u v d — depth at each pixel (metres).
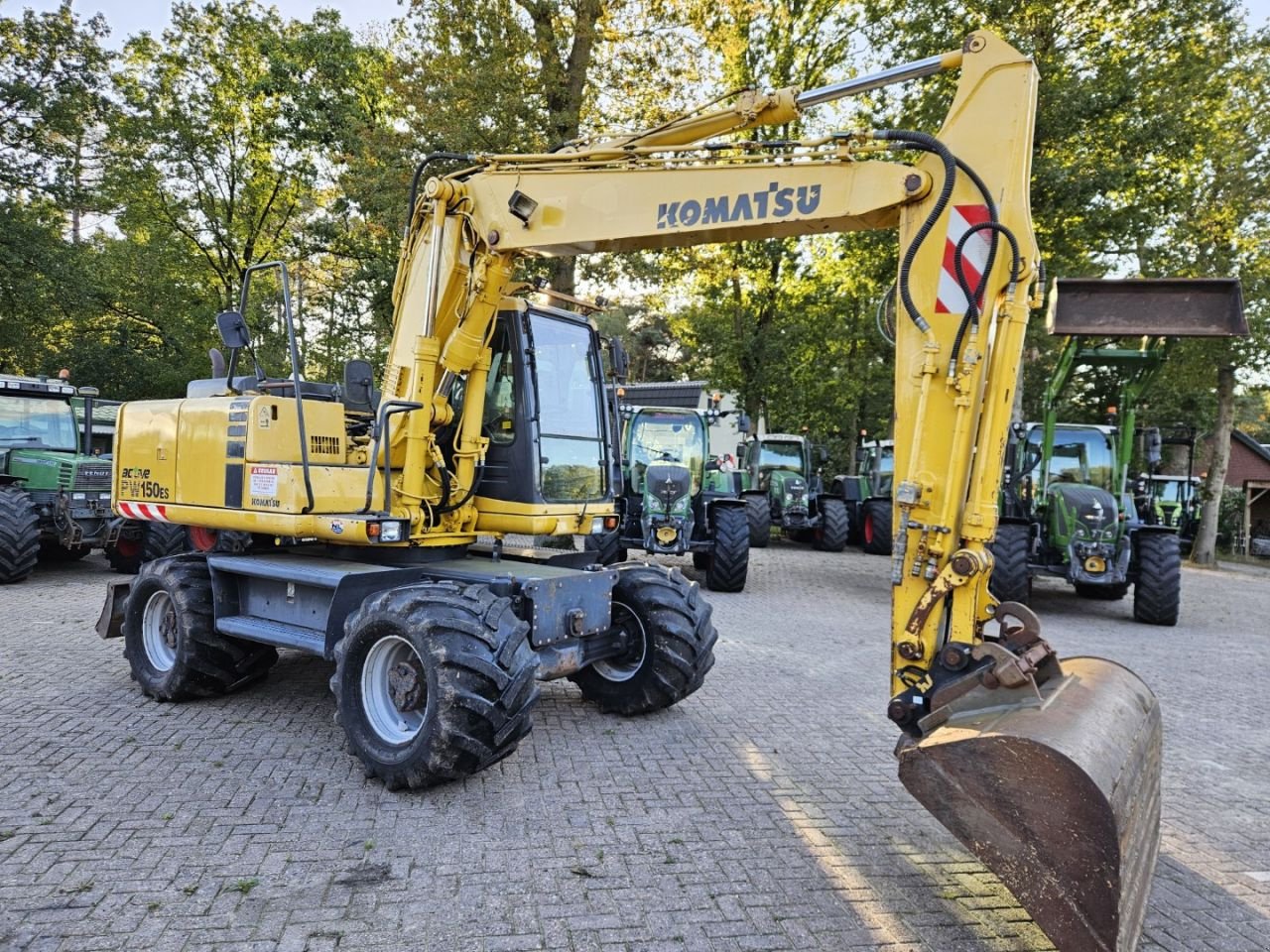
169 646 5.23
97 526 9.79
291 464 4.57
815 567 13.63
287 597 4.77
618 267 15.36
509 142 13.30
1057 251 13.07
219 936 2.68
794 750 4.66
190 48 20.56
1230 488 25.67
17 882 2.97
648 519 9.91
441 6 13.34
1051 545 9.78
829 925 2.89
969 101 3.22
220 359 5.90
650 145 4.18
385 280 16.64
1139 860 2.66
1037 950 2.78
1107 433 10.59
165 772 4.02
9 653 6.23
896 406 3.36
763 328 20.33
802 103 3.72
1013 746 2.54
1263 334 16.45
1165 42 12.57
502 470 4.92
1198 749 5.08
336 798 3.78
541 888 3.06
